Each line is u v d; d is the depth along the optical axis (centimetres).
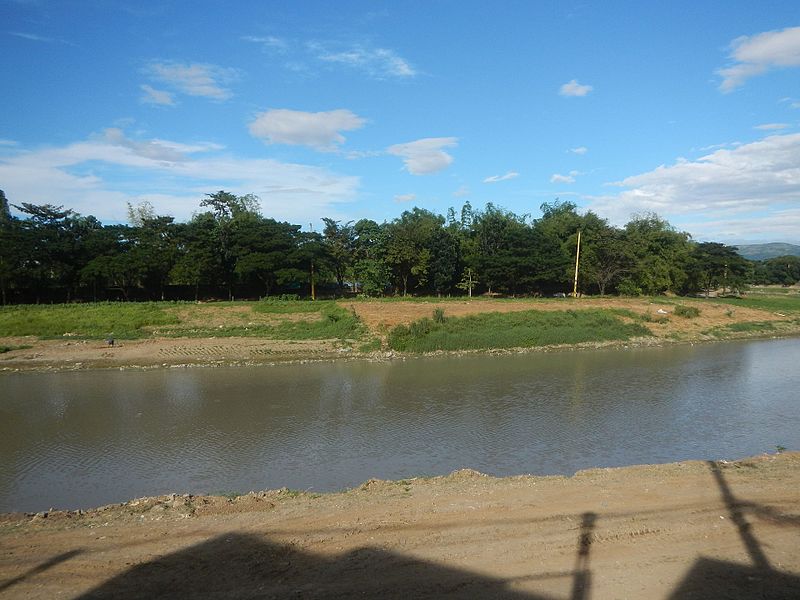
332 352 4128
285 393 2889
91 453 1967
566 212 9675
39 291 5725
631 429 2267
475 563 842
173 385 3069
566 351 4484
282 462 1878
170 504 1208
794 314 6519
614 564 838
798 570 820
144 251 5962
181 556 890
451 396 2841
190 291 6681
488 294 7738
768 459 1523
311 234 6925
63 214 6059
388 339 4419
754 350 4597
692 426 2317
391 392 2927
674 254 8019
